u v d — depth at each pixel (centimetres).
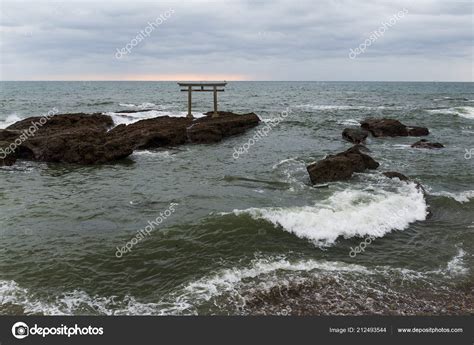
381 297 930
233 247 1146
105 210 1431
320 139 3025
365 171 1956
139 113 4034
